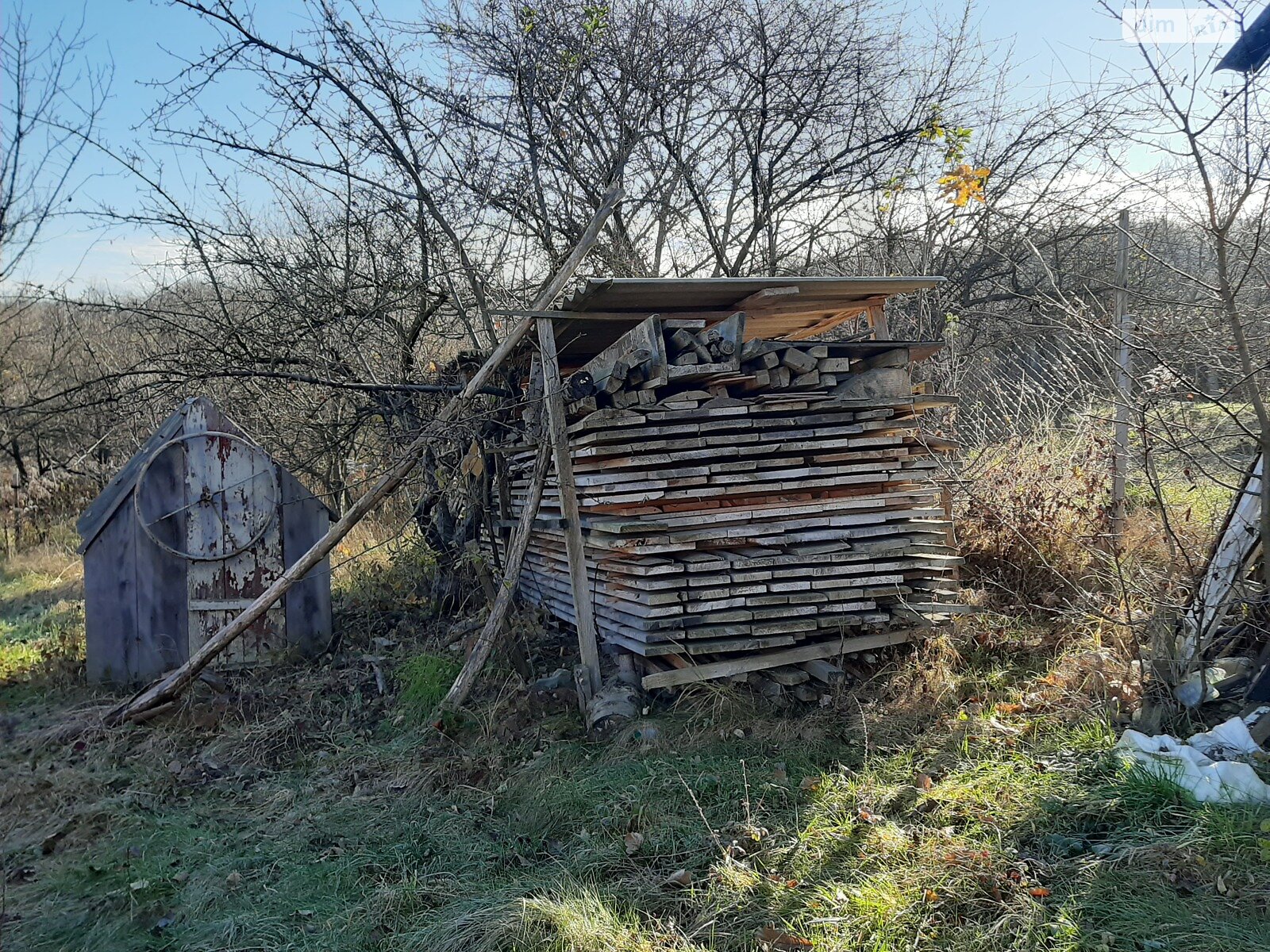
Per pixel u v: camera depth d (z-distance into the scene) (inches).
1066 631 223.8
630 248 376.5
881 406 216.8
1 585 416.2
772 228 419.2
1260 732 163.8
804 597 206.8
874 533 213.5
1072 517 269.4
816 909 130.0
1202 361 193.2
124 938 137.4
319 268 330.0
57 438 459.2
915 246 452.4
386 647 269.0
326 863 155.8
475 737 203.2
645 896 137.9
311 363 313.7
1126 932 118.7
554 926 127.8
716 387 208.7
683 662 205.3
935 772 170.6
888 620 215.0
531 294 369.1
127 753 207.2
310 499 257.9
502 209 352.2
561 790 172.4
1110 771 158.9
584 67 362.0
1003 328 455.8
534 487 228.4
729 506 209.6
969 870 134.3
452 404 240.5
